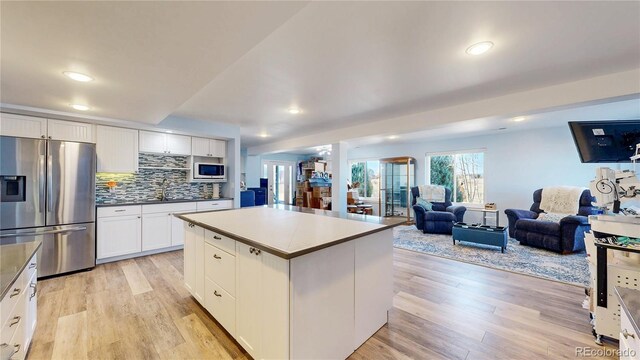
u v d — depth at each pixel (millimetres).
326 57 2150
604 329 1822
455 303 2447
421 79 2596
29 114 3096
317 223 2176
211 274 2125
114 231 3617
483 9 1543
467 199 6215
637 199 1776
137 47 1641
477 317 2203
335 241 1560
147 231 3906
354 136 4828
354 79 2604
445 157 6562
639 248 1636
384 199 7270
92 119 3424
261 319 1569
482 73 2449
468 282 2936
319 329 1549
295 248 1405
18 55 1731
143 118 3473
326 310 1591
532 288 2777
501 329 2027
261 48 1999
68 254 3174
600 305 1836
